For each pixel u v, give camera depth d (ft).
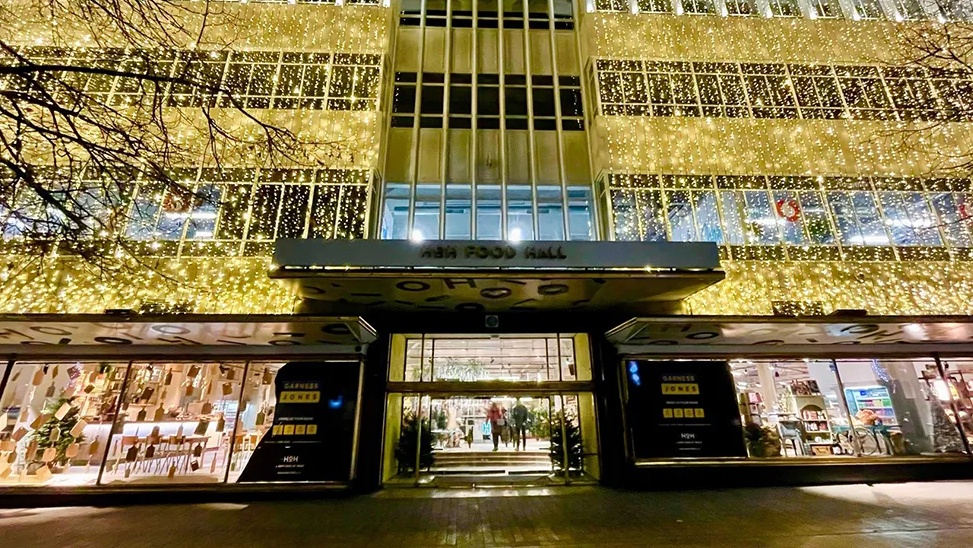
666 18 43.57
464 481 30.66
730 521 20.58
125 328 25.45
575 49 44.52
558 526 20.40
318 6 41.73
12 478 26.78
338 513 23.31
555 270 26.40
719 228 35.86
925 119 39.09
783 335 29.63
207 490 26.76
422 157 38.93
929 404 31.35
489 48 43.78
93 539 19.38
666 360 30.94
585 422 32.99
